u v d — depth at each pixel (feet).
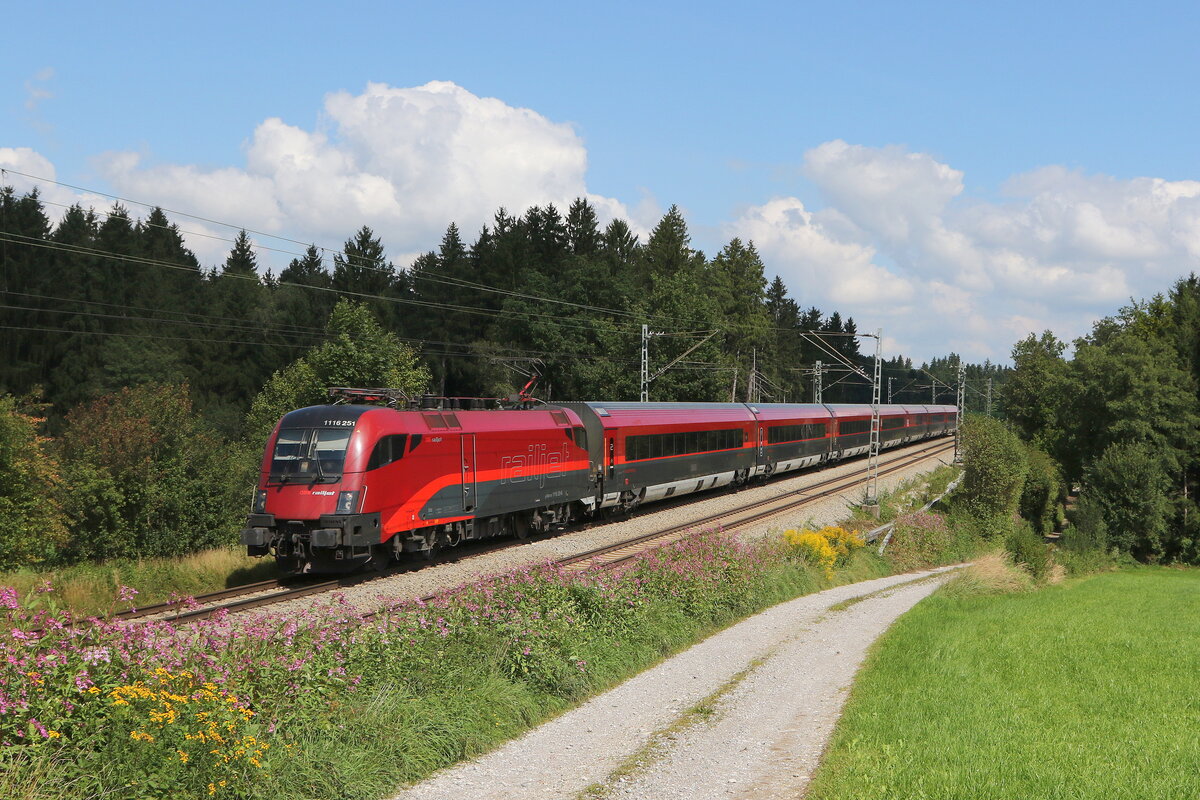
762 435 139.23
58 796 21.75
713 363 209.87
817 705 39.70
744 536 94.58
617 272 280.10
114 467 90.38
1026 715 38.91
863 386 456.45
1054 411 242.37
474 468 75.56
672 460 112.37
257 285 279.28
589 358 211.20
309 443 64.03
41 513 87.20
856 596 80.53
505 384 220.02
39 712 23.07
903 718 36.52
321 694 30.55
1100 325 240.32
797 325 419.33
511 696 36.91
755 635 57.93
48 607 27.22
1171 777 30.37
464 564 72.54
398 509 66.54
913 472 176.86
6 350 212.43
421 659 35.78
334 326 135.44
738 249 296.71
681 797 28.19
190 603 34.14
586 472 93.81
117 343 216.13
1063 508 224.53
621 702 40.40
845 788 27.99
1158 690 45.78
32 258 231.50
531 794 28.40
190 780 23.59
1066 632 63.67
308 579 65.05
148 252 276.00
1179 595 102.37
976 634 60.13
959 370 197.06
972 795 27.45
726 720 37.24
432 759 30.53
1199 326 203.62
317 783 26.48
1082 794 28.04
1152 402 180.75
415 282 282.36
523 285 252.01
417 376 138.10
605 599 50.39
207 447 96.84
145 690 24.36
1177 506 178.40
